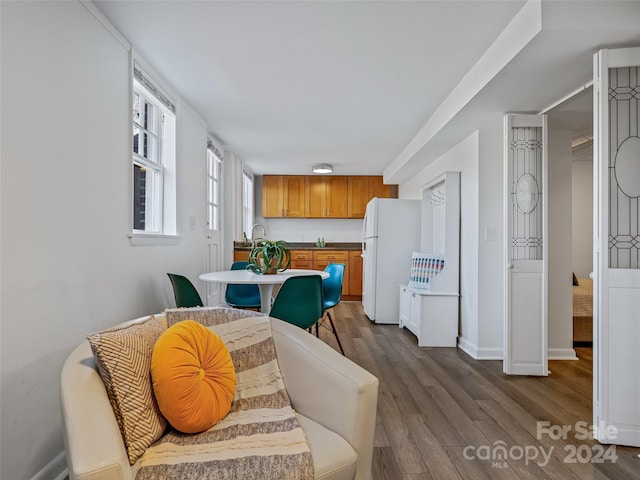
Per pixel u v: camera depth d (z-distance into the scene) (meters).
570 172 3.44
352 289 6.54
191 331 1.29
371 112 3.56
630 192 1.98
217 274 3.00
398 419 2.15
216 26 2.13
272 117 3.72
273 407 1.32
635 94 1.98
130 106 2.30
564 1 1.81
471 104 2.77
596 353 1.99
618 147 1.99
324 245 7.04
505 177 2.95
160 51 2.42
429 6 1.94
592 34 1.84
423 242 4.65
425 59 2.51
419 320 3.76
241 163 5.72
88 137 1.87
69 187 1.71
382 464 1.70
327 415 1.24
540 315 2.93
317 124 3.94
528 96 2.62
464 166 3.72
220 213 4.81
